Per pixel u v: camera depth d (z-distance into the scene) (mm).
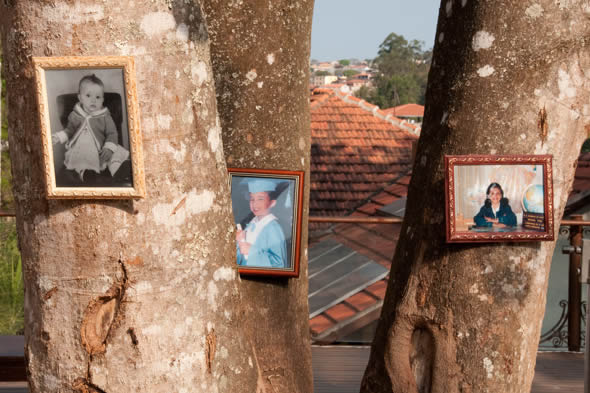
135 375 1406
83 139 1364
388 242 8820
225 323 1551
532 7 1816
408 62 77688
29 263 1451
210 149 1521
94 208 1380
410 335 1948
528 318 1908
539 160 1848
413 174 2082
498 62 1842
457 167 1858
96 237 1384
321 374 4105
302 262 2930
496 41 1839
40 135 1396
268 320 2787
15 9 1396
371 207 10945
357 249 8922
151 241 1404
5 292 5957
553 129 1868
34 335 1457
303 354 2939
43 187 1405
